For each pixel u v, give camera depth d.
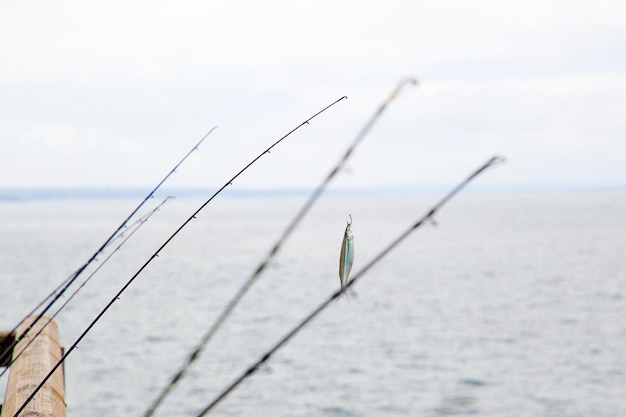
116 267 76.00
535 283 62.09
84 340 37.12
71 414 24.11
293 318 44.50
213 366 31.48
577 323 42.78
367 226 163.38
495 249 98.94
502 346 36.25
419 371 30.78
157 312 46.56
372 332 40.16
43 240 118.31
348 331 40.44
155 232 155.12
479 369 31.19
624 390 27.69
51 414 3.65
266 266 2.97
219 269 74.25
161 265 78.44
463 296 54.62
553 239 117.19
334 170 2.95
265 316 45.25
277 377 29.69
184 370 2.93
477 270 72.88
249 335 39.00
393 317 45.34
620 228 146.75
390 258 86.62
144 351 34.50
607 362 32.41
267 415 24.31
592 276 66.50
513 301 51.81
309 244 110.69
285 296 54.25
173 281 64.12
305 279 64.81
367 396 26.67
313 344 36.69
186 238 131.12
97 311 46.47
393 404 25.55
